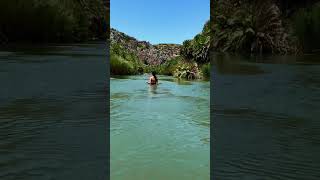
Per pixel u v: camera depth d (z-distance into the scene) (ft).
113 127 24.56
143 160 17.97
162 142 21.30
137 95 43.88
